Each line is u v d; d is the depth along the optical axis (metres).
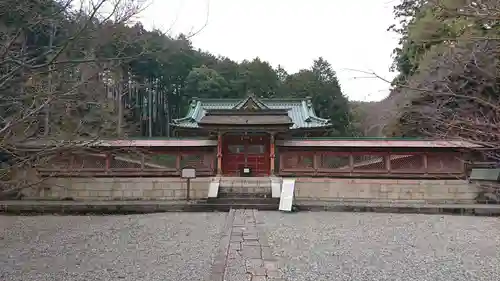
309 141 21.55
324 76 65.88
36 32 5.56
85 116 9.40
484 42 5.89
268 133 21.77
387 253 9.02
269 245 9.51
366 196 20.81
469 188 20.25
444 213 16.72
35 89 5.91
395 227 12.91
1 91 5.45
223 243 9.63
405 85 5.99
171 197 20.78
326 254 8.80
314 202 19.50
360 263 8.03
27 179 7.00
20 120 5.27
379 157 21.19
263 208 17.23
